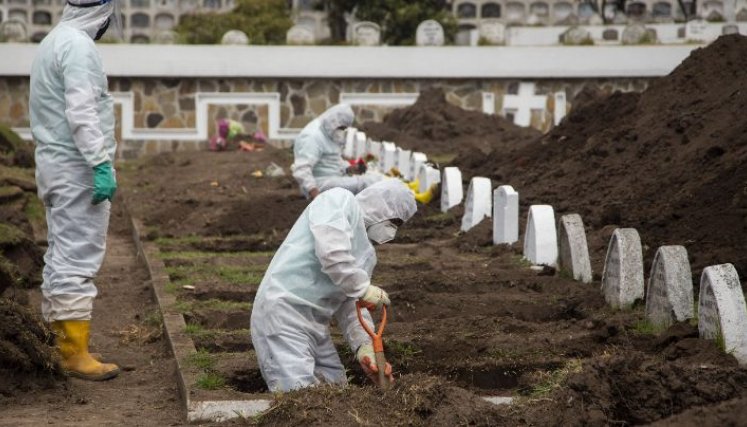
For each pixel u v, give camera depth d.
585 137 16.84
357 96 30.33
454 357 8.83
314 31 42.66
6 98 29.50
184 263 13.12
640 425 6.93
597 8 40.91
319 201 7.98
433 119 25.31
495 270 11.68
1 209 14.32
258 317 8.07
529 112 30.22
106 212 9.23
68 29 9.12
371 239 8.21
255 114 30.23
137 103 29.84
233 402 7.63
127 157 29.88
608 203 13.38
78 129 8.84
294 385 7.86
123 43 29.64
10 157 20.45
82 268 9.12
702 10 37.69
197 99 29.97
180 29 38.38
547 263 11.83
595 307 10.06
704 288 8.38
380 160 20.28
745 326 8.08
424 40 31.03
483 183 14.34
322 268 7.84
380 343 7.86
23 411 8.09
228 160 23.55
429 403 7.10
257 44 33.38
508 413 7.00
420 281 11.09
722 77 15.56
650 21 40.28
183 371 8.45
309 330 8.05
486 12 40.84
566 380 7.23
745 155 12.28
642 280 9.87
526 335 9.16
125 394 8.63
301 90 30.30
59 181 9.06
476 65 30.16
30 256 12.84
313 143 14.48
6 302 8.82
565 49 30.11
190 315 10.43
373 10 39.66
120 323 11.11
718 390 7.09
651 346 8.68
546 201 14.56
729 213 11.40
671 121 14.80
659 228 11.84
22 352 8.63
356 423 6.99
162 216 16.50
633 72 30.12
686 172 13.00
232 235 15.20
